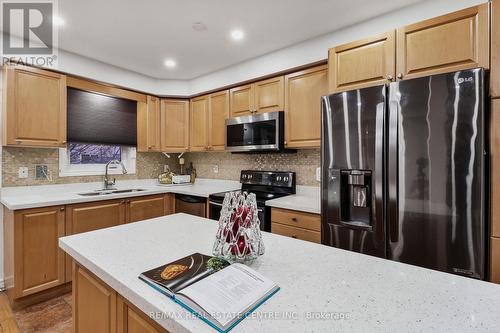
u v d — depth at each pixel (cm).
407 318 64
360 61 193
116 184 335
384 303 71
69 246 115
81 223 246
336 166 183
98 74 288
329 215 188
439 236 146
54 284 229
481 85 134
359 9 197
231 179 357
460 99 139
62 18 206
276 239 128
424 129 149
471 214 137
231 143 301
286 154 300
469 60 151
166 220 162
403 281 84
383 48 183
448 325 61
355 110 175
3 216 242
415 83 152
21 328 191
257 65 282
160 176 377
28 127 235
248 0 186
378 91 165
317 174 274
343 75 201
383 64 182
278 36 238
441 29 161
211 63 300
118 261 99
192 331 60
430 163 147
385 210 163
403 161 155
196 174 401
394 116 158
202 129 343
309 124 246
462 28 154
